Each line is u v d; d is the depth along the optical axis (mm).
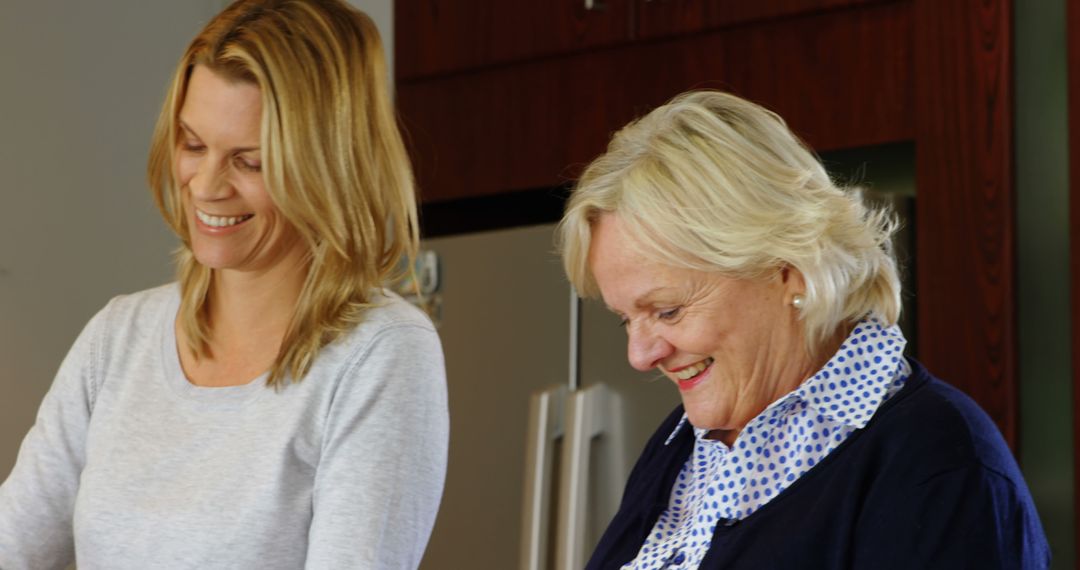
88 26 7727
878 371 2943
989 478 2711
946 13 5820
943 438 2771
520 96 7113
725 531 2975
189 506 3416
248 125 3398
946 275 5789
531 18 7039
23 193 7383
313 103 3418
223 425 3516
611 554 3373
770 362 3006
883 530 2732
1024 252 5719
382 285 3641
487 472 6469
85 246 7656
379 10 7902
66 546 3791
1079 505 5383
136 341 3754
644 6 6672
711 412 3059
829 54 6176
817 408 2936
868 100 6066
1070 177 5480
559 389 6219
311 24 3473
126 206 7879
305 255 3604
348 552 3279
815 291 2889
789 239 2885
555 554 6219
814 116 6203
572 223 3092
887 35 6023
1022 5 5773
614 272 3023
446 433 3584
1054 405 5641
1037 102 5715
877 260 2986
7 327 7281
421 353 3527
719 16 6438
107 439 3615
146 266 7953
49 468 3715
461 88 7324
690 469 3371
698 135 2982
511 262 6512
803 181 2943
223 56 3414
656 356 3061
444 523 6598
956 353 5746
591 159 6848
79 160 7652
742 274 2936
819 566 2803
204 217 3494
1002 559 2654
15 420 7305
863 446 2852
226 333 3631
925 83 5867
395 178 3613
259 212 3469
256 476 3408
